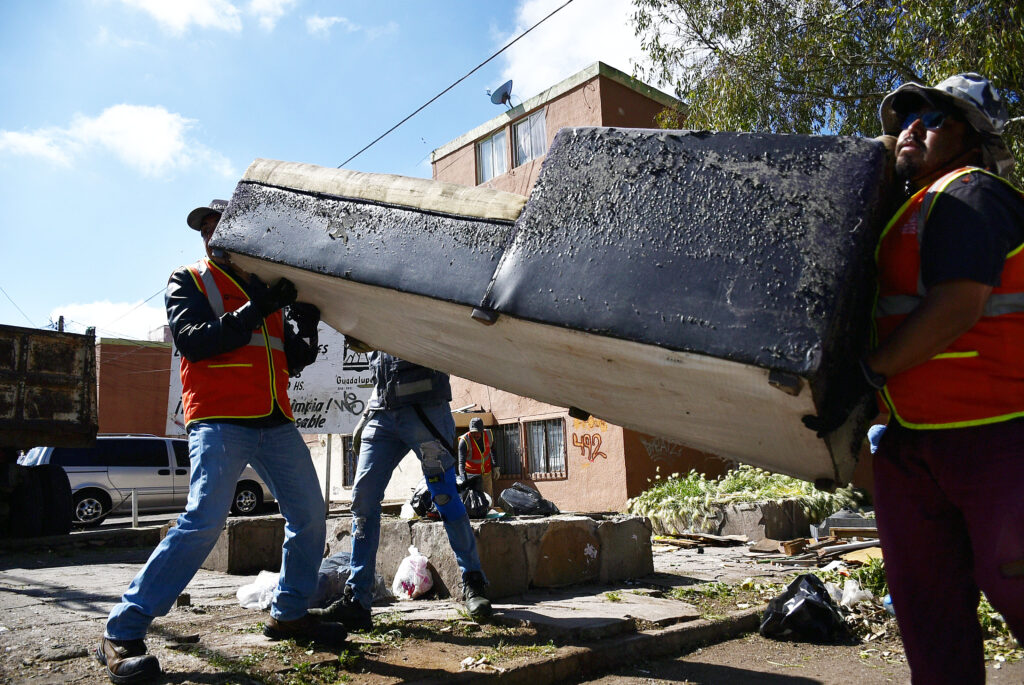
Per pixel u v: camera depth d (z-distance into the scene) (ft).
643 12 39.63
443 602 14.66
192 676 8.91
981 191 5.51
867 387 5.75
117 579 17.51
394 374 12.63
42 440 26.63
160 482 49.65
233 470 9.45
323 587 13.21
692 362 5.38
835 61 34.76
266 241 8.25
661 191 5.91
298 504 10.30
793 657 12.47
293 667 9.49
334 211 7.89
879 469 6.35
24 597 14.49
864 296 5.61
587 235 6.10
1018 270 5.55
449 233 6.98
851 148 5.47
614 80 52.19
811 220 5.26
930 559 6.05
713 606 15.46
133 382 87.76
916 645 6.18
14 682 8.70
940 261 5.39
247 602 13.37
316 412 35.12
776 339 4.97
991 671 11.30
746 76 36.91
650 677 11.18
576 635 11.94
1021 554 5.14
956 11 27.84
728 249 5.43
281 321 10.71
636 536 19.04
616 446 47.96
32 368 26.50
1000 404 5.48
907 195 6.28
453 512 13.05
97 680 8.77
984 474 5.42
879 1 34.14
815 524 31.99
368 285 7.34
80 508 46.32
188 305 9.70
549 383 7.72
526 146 56.85
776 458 6.94
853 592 15.49
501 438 57.16
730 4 37.35
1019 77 27.63
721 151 5.82
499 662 10.34
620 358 6.01
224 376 9.64
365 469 12.55
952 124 6.07
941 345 5.39
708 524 32.83
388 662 10.20
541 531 16.70
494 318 6.40
